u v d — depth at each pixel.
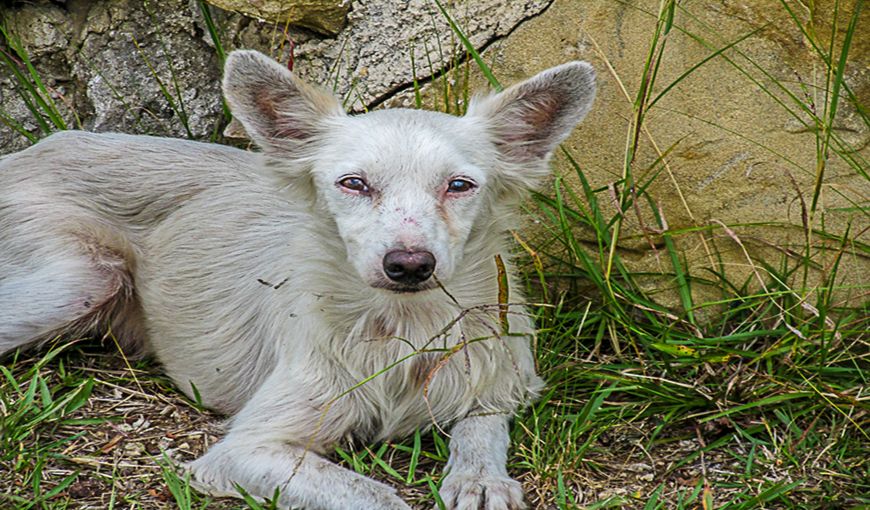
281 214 5.53
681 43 5.66
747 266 5.75
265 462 4.61
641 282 5.91
